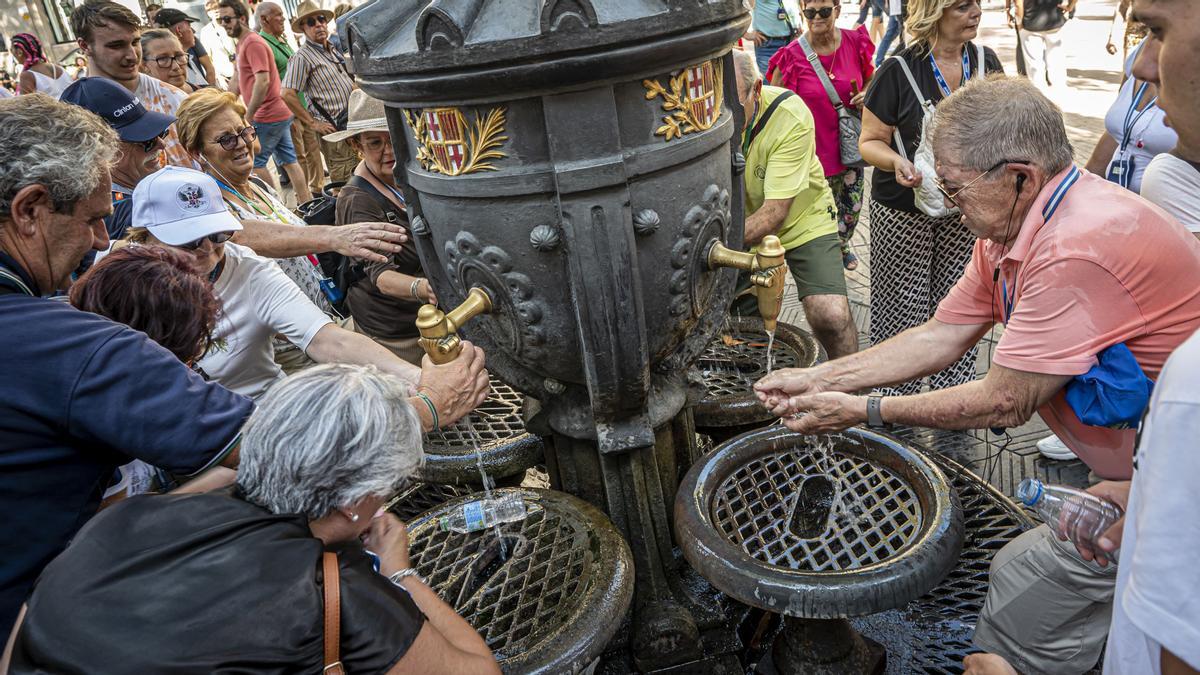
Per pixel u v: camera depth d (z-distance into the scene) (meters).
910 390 3.28
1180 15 1.21
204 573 1.09
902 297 3.32
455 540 2.08
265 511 1.20
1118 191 1.55
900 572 1.70
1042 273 1.54
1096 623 1.81
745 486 2.12
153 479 2.00
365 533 1.48
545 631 1.73
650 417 2.05
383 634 1.14
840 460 2.15
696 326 2.14
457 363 1.78
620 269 1.69
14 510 1.36
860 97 4.20
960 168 1.62
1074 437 1.71
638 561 2.14
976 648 2.07
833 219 3.16
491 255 1.77
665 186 1.73
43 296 1.47
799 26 6.39
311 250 2.55
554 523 2.07
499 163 1.67
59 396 1.33
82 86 2.47
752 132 2.91
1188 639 0.85
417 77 1.59
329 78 6.32
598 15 1.50
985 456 3.04
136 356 1.38
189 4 11.37
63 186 1.37
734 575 1.76
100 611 1.06
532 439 2.39
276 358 3.28
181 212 2.04
